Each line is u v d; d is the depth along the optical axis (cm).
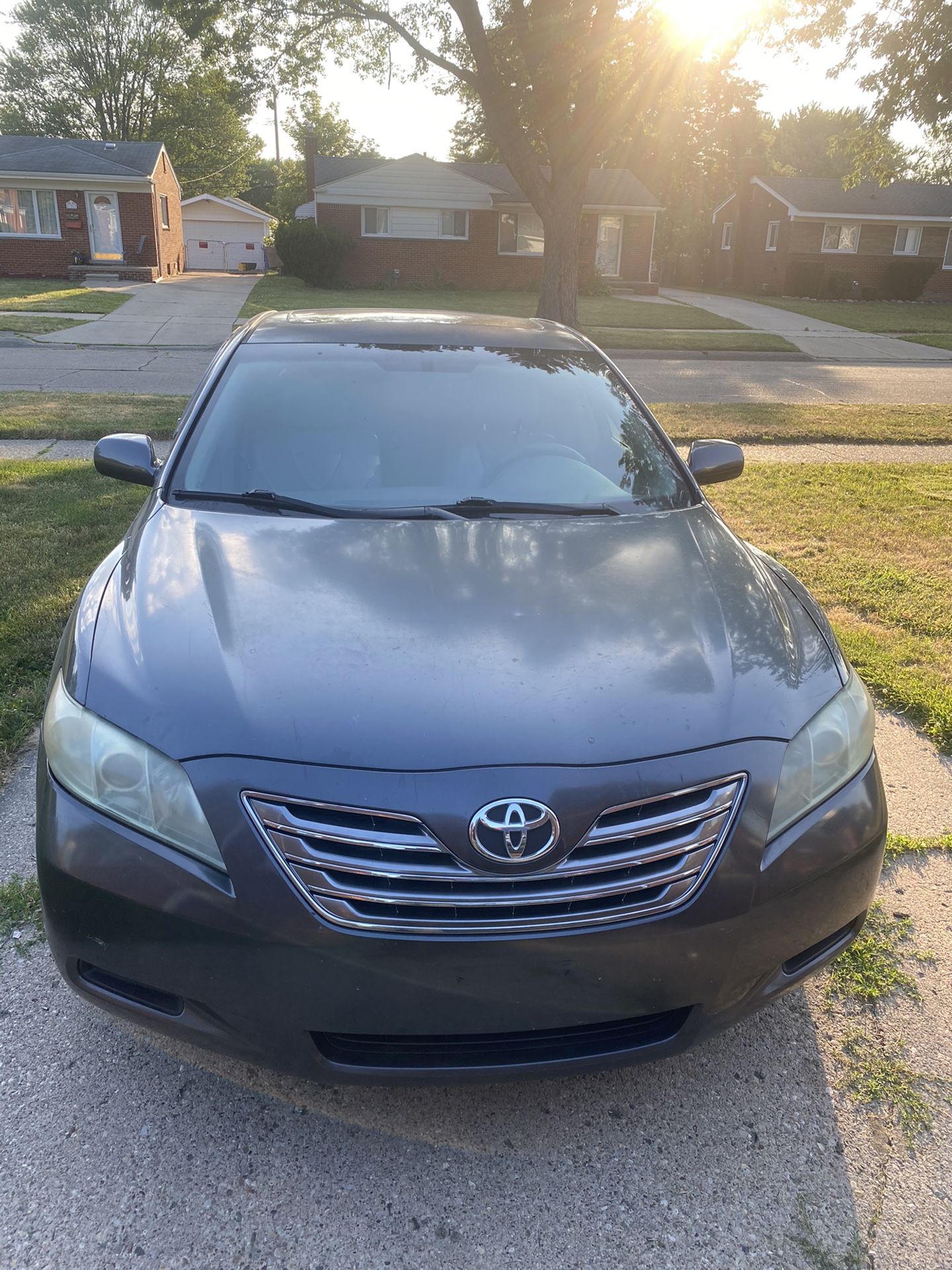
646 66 1592
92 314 2028
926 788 351
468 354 357
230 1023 187
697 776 190
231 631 213
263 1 1781
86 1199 191
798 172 5597
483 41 1580
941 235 3453
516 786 180
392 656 206
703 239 4247
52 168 2806
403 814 178
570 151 1644
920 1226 192
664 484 315
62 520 595
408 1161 203
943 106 1753
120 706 198
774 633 233
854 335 2297
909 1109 219
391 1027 181
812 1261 184
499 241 3105
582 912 181
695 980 190
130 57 5025
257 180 6494
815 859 199
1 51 5034
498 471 307
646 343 1878
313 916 179
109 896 188
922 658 445
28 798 322
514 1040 191
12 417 926
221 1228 186
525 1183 199
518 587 238
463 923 177
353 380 334
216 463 299
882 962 265
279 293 2664
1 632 423
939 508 705
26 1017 235
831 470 833
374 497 292
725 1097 222
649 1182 200
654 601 236
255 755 184
